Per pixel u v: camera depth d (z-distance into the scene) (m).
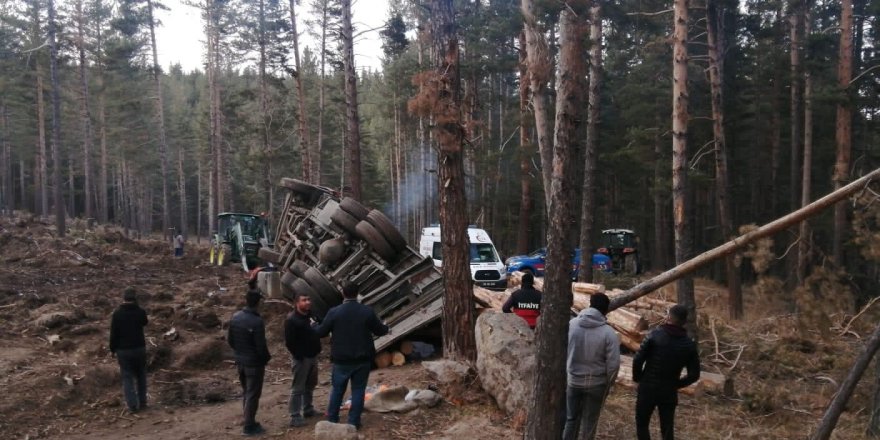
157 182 68.94
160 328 12.36
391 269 12.16
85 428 7.52
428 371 8.72
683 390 9.02
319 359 11.34
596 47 15.88
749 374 10.17
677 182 11.88
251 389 7.15
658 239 30.89
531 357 7.43
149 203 69.56
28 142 55.00
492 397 7.81
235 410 8.29
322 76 39.56
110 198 81.12
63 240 27.02
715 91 17.16
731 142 30.36
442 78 8.89
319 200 15.17
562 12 4.81
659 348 5.98
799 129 28.45
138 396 8.33
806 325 6.66
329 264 12.56
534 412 4.72
